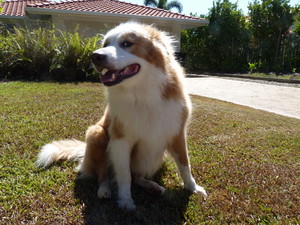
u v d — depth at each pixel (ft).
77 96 8.32
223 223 2.78
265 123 6.75
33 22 17.65
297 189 3.41
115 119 3.25
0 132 5.13
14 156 4.18
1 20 20.68
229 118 6.95
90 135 3.57
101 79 3.06
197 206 3.06
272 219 2.83
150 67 3.16
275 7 24.04
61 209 2.94
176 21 20.10
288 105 10.09
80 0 20.93
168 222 2.81
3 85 9.98
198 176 3.83
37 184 3.42
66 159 4.21
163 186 3.64
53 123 5.77
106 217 2.85
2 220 2.75
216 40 27.20
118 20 19.75
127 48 3.12
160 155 3.60
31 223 2.72
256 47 26.48
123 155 3.24
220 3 26.68
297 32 23.57
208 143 5.10
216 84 16.05
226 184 3.57
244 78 20.30
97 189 3.47
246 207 3.03
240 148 4.82
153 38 3.39
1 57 12.00
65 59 12.08
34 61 12.09
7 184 3.38
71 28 18.84
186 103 3.48
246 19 29.76
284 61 23.93
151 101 3.16
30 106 7.04
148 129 3.23
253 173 3.84
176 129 3.37
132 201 3.17
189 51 28.91
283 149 4.85
